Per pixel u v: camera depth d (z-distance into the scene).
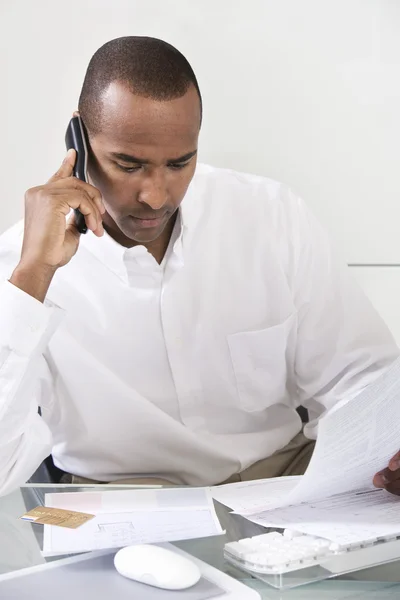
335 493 1.14
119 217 1.28
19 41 1.71
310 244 1.59
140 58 1.21
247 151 1.81
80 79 1.74
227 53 1.77
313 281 1.58
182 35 1.75
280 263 1.56
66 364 1.48
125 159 1.20
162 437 1.49
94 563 0.93
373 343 1.55
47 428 1.32
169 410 1.53
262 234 1.56
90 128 1.25
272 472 1.58
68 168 1.29
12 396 1.20
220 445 1.54
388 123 1.86
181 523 1.04
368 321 1.57
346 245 1.89
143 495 1.16
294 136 1.83
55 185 1.26
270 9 1.77
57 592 0.86
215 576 0.90
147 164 1.21
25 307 1.20
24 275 1.22
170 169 1.22
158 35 1.74
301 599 0.85
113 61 1.22
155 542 0.98
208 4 1.75
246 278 1.55
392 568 0.92
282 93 1.80
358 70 1.83
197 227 1.54
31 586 0.87
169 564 0.87
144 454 1.50
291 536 0.98
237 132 1.80
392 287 1.92
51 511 1.09
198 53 1.76
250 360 1.55
